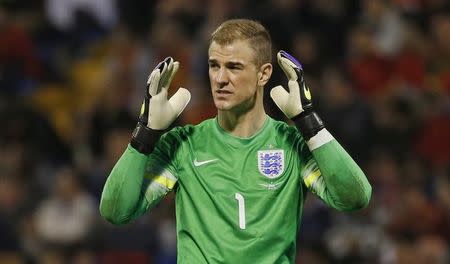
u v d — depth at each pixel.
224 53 19.20
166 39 48.66
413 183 43.59
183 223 19.64
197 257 19.30
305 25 49.84
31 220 42.66
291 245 19.56
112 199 19.17
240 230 19.22
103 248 41.44
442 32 51.19
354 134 44.50
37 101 49.72
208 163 19.64
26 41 50.16
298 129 19.33
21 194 43.66
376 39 50.50
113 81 47.66
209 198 19.48
